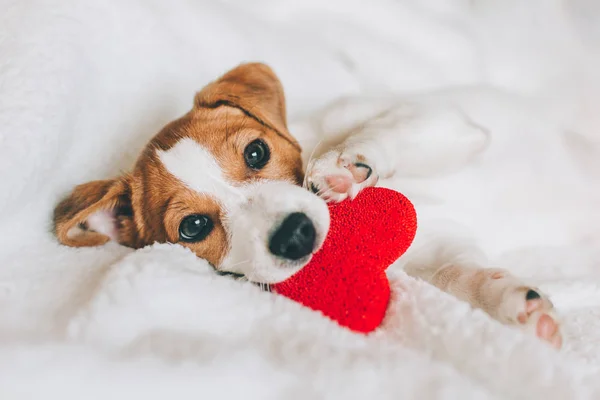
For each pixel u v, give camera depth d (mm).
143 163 302
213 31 395
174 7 385
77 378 202
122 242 309
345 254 258
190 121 304
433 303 252
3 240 291
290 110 404
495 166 374
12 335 231
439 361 226
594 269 352
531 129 387
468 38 407
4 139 284
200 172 287
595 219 374
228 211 281
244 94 321
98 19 351
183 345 221
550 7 397
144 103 368
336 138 365
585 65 396
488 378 226
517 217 372
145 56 373
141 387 202
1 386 198
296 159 319
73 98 321
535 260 360
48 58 306
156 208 293
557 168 381
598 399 228
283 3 409
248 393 207
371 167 301
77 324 226
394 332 251
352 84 413
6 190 282
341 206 275
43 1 319
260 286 271
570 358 257
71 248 296
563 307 317
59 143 313
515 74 407
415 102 379
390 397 208
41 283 266
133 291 233
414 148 353
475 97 390
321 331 235
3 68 296
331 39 411
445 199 360
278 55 406
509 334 236
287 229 261
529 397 222
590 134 391
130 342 223
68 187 323
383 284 254
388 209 266
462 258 336
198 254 287
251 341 230
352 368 214
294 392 209
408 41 408
